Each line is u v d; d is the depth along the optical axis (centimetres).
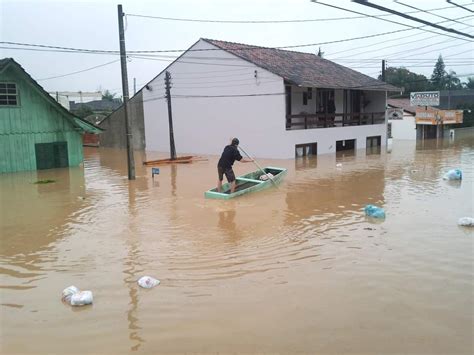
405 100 4628
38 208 1229
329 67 3155
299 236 901
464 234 895
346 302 590
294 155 2478
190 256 786
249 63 2509
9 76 2027
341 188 1449
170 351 478
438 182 1540
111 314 568
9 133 2052
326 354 466
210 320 546
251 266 731
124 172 2023
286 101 2600
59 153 2231
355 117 3195
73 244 875
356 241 860
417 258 756
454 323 529
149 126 3309
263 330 519
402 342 488
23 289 655
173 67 2994
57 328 536
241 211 1130
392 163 2134
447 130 4153
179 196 1359
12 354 480
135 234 937
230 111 2675
